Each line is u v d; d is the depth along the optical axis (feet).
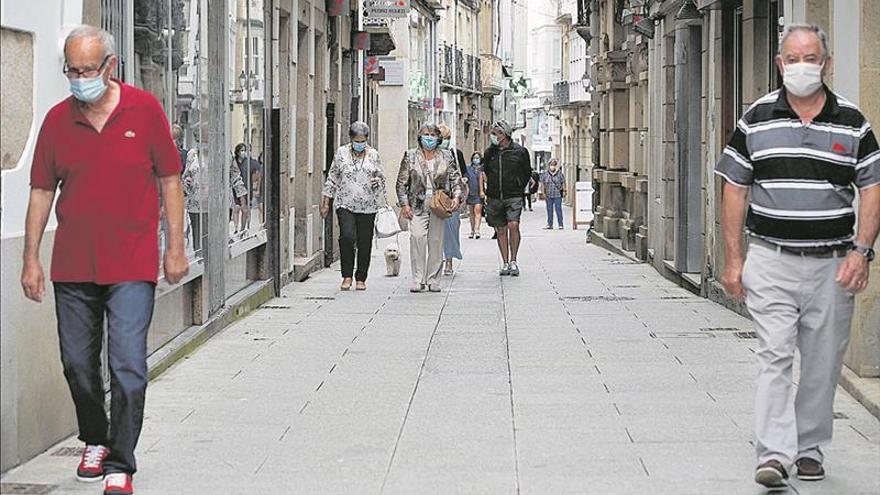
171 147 41.19
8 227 41.83
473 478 41.83
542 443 46.68
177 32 65.46
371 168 98.73
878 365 55.06
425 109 273.95
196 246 69.67
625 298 95.35
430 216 98.27
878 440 46.42
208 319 73.00
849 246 40.06
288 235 103.96
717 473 42.22
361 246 99.76
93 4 49.34
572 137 400.06
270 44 94.99
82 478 41.42
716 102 92.53
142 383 40.22
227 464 43.91
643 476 41.88
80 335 40.70
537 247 163.53
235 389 57.21
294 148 106.73
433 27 290.97
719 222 91.61
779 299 40.04
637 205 142.10
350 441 47.26
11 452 42.14
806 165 39.47
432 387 57.93
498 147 114.11
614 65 159.12
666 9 112.27
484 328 77.56
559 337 73.46
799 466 41.16
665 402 53.98
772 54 81.76
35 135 44.19
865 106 55.16
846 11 57.47
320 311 85.81
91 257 40.14
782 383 39.91
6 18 41.34
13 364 41.96
